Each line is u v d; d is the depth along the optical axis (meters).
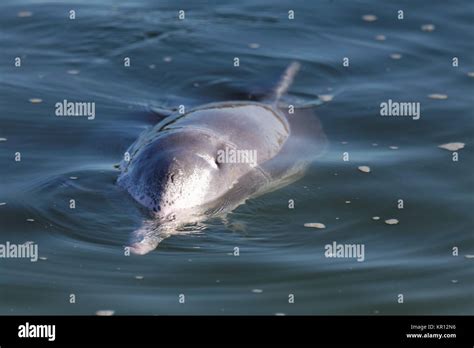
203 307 29.62
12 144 40.72
